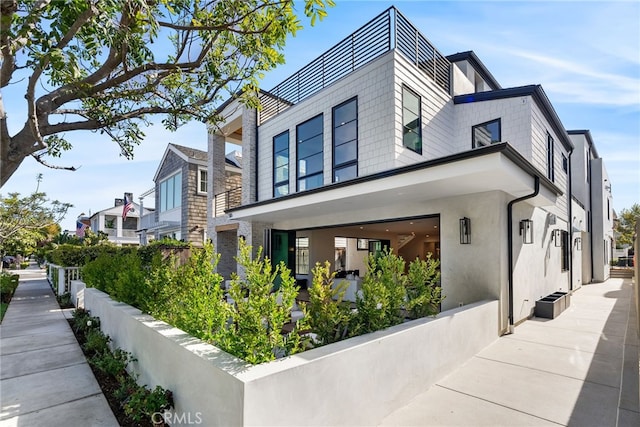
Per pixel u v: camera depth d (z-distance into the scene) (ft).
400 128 25.62
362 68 27.86
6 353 18.12
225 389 7.55
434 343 13.62
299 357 8.74
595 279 55.36
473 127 31.50
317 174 32.04
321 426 8.59
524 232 25.34
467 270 21.72
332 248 48.49
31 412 11.60
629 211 97.04
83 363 16.55
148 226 68.33
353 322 12.42
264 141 39.68
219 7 13.26
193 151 59.41
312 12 12.69
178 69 14.02
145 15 10.99
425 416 10.95
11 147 9.84
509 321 21.48
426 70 30.76
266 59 15.84
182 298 14.32
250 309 9.69
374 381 10.43
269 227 37.70
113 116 14.25
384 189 20.13
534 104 29.78
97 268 25.09
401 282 15.84
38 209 46.44
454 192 21.29
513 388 13.09
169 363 10.42
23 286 49.06
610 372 14.70
